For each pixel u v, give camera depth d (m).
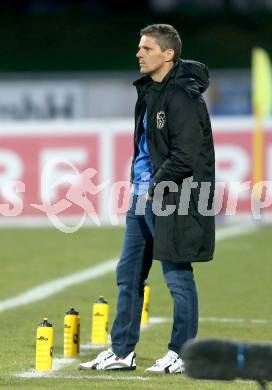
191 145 21.09
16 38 96.75
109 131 51.34
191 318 21.84
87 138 51.50
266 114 54.09
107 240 46.59
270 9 94.75
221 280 36.34
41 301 32.25
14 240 47.06
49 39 96.25
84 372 21.98
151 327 27.77
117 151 51.41
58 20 98.75
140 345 25.31
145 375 21.72
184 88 21.17
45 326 22.20
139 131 22.00
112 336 22.36
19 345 25.20
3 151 51.91
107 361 22.20
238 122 50.97
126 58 92.94
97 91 71.19
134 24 97.06
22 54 94.44
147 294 28.14
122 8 98.94
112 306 31.41
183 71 21.41
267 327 27.77
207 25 94.56
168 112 21.22
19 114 71.19
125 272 22.25
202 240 21.41
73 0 99.56
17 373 21.83
